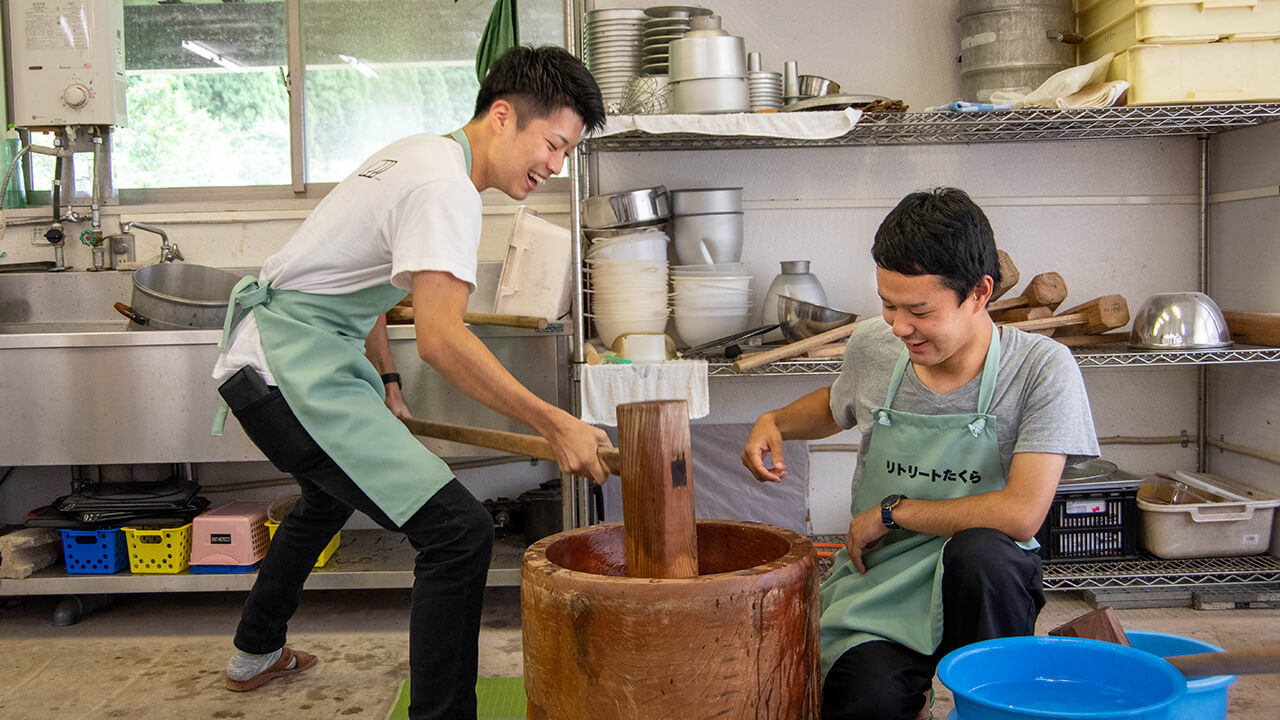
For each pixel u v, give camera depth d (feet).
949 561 4.98
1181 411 11.07
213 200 11.25
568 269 9.19
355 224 6.18
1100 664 4.06
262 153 11.33
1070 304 10.92
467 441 6.13
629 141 10.15
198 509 9.64
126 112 11.09
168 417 8.90
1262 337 9.43
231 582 9.25
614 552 5.00
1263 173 9.85
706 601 3.81
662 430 4.04
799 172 10.80
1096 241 10.84
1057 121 9.32
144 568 9.40
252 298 6.41
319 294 6.40
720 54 9.11
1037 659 4.15
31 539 9.37
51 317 10.80
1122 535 9.61
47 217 11.01
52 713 7.45
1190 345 9.18
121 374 8.87
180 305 9.21
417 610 5.99
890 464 5.51
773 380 10.96
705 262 9.98
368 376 6.59
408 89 11.23
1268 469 9.93
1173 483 10.16
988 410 5.25
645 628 3.81
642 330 9.56
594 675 3.92
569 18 9.17
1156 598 9.30
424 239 5.70
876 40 10.73
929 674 5.13
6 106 11.60
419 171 5.94
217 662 8.51
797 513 10.93
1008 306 10.03
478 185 6.48
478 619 6.07
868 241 10.85
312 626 9.41
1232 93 9.04
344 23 11.16
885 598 5.32
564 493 9.09
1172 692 3.66
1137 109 9.14
